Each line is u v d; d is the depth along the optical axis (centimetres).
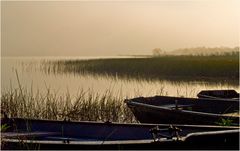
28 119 951
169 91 2022
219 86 2244
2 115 1206
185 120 1021
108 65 3497
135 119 1292
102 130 888
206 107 1235
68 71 3591
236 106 1179
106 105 1288
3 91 1572
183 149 664
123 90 2077
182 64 3048
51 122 934
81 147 667
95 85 2395
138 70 3262
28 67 4359
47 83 2500
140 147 663
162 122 1099
